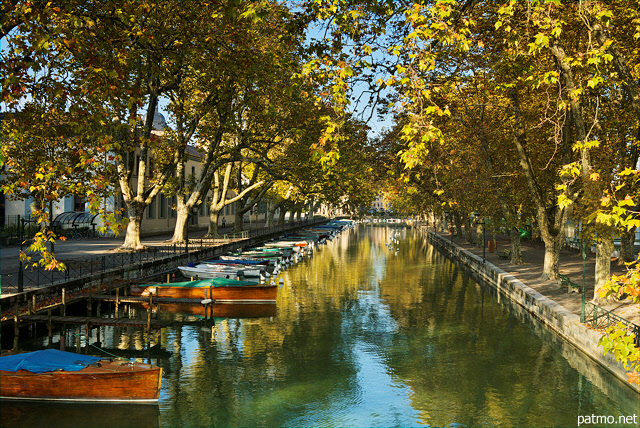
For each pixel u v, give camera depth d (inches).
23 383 584.1
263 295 1168.2
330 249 2620.6
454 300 1202.6
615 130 992.9
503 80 878.4
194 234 2573.8
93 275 1053.8
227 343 842.2
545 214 1119.6
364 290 1353.3
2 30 526.3
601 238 642.2
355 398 607.2
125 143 943.7
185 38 762.8
